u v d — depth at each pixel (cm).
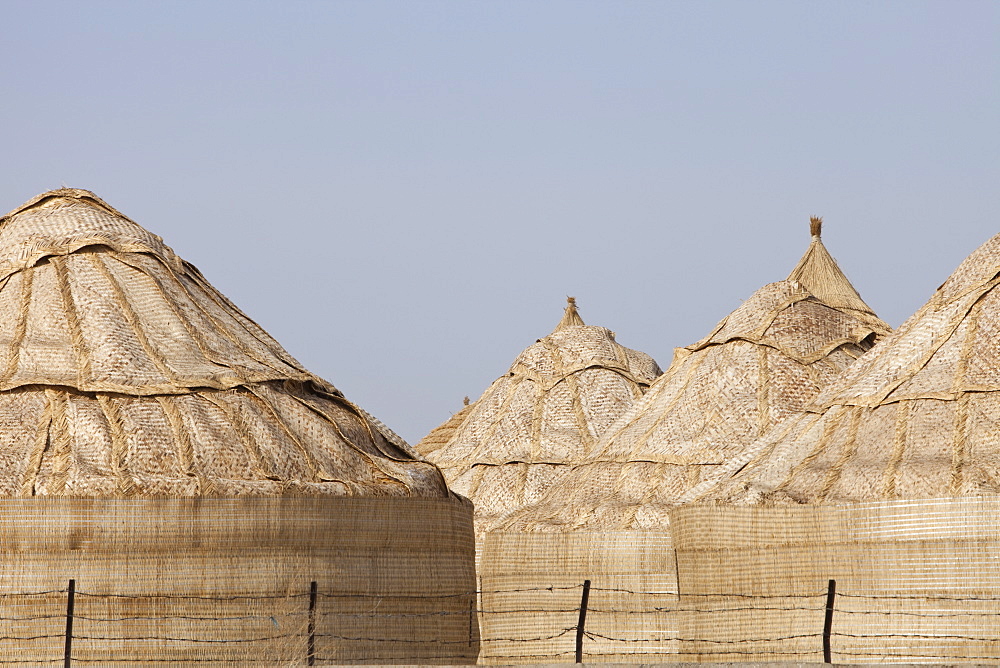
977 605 2612
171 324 3114
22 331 3056
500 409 4778
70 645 2491
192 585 2725
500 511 4444
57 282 3130
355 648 2825
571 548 3562
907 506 2702
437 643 2955
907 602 2675
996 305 2959
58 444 2823
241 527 2756
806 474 2941
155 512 2723
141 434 2845
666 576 3450
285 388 3108
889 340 3130
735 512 2897
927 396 2900
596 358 4734
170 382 2952
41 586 2688
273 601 2764
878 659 2684
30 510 2698
